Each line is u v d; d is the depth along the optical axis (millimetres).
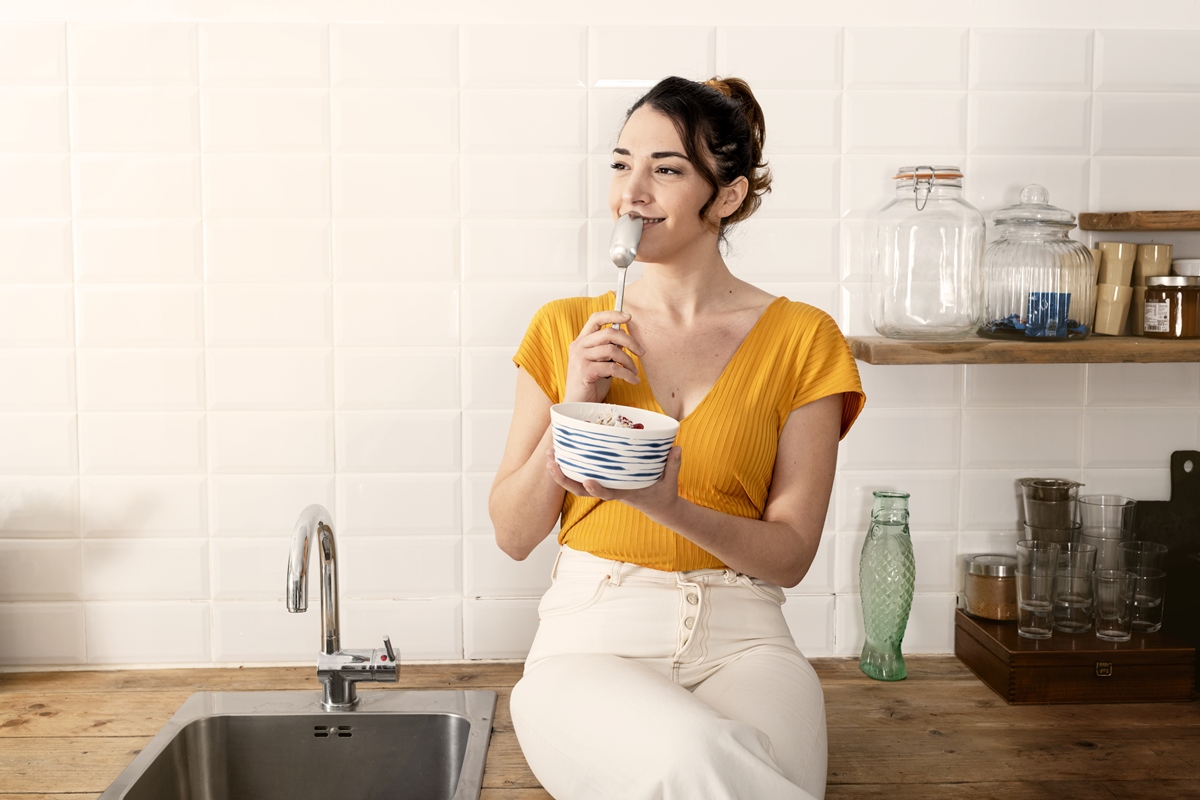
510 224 1735
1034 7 1748
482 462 1772
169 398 1741
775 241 1763
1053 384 1811
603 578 1275
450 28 1701
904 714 1587
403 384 1755
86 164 1697
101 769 1399
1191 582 1685
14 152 1691
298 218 1722
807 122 1743
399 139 1715
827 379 1330
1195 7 1766
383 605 1788
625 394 1304
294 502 1767
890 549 1703
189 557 1769
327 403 1753
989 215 1779
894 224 1689
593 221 1738
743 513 1315
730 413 1293
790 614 1824
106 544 1759
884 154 1755
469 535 1783
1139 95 1771
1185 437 1832
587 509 1312
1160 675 1627
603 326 1220
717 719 1027
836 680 1729
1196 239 1804
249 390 1744
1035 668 1618
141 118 1694
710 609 1248
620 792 1040
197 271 1723
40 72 1680
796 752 1113
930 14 1739
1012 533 1827
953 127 1758
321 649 1562
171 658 1785
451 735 1542
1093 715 1583
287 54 1695
